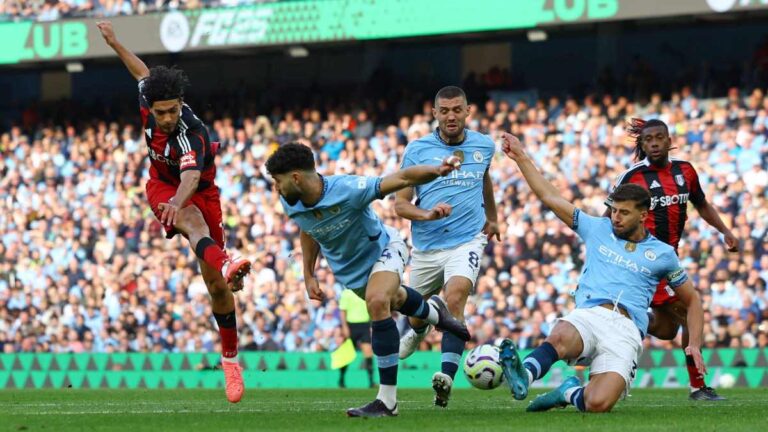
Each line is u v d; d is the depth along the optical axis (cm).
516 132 2075
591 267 762
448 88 895
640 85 2073
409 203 863
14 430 642
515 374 686
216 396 1227
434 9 2020
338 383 1772
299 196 692
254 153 2252
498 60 2383
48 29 2247
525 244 1848
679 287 768
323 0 2084
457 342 825
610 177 1936
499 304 1778
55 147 2380
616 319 737
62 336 2080
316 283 775
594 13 1919
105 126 2408
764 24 2173
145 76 818
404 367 1722
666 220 977
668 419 681
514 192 1928
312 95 2355
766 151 1877
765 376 1580
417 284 923
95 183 2294
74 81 2642
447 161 652
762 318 1652
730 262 1711
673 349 1598
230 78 2558
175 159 789
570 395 741
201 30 2156
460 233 895
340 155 2194
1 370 2025
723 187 1855
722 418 697
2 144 2423
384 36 2047
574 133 2025
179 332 1973
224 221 2128
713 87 2078
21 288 2184
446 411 774
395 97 2283
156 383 1897
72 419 738
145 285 2048
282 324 1895
